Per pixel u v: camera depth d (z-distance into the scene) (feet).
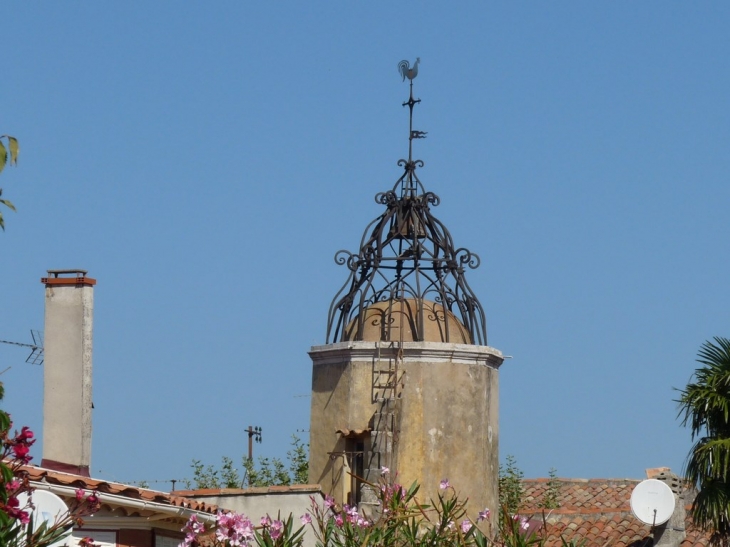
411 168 113.19
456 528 72.54
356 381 110.83
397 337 111.34
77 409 85.05
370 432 109.60
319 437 112.37
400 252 112.37
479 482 110.42
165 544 81.61
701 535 110.11
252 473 146.51
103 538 77.46
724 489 92.53
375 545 71.51
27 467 71.41
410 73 113.60
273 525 69.15
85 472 84.79
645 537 112.57
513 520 71.46
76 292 86.17
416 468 109.09
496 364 114.83
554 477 135.54
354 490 110.22
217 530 65.16
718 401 92.68
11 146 49.73
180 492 97.66
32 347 87.25
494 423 113.91
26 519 53.11
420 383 110.11
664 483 108.47
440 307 113.50
